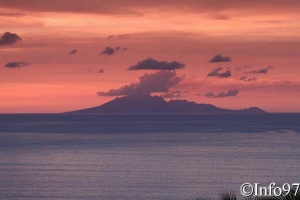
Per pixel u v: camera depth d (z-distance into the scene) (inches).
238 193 6432.1
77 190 7244.1
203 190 7160.4
